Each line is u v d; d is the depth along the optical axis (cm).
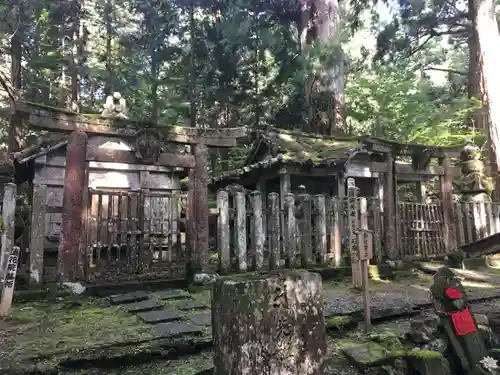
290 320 235
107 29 1689
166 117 1622
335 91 1262
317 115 1262
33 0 1281
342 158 982
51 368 334
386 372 381
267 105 1686
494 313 513
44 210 607
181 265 746
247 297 230
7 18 1216
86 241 631
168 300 584
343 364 392
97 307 552
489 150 1280
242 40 1553
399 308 532
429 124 1545
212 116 1842
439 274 443
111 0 1625
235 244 727
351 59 1653
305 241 780
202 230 725
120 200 664
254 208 741
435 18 1569
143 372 353
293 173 1009
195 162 741
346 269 786
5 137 1708
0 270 499
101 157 661
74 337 408
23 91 1370
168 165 716
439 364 381
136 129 688
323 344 248
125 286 634
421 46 1716
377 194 1023
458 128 1614
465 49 2125
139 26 1708
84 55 1580
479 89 1550
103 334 417
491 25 1289
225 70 1602
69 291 593
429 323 446
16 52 1323
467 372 403
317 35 1326
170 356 381
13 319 475
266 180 1134
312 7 1350
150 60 1659
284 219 776
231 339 231
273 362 227
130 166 1097
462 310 420
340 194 1020
